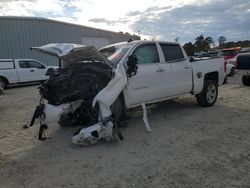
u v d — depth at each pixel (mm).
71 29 25953
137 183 3703
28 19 23266
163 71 6660
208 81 7973
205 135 5535
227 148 4816
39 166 4398
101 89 5340
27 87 17125
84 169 4203
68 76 5367
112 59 6090
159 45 6871
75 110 5559
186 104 8523
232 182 3641
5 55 22453
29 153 4996
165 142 5211
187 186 3568
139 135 5672
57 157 4727
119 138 5449
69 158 4652
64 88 5270
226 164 4180
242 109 7723
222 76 8492
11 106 9930
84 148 5074
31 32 23516
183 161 4332
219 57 8531
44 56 24297
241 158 4383
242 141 5148
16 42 22859
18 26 22859
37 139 5805
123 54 6125
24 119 7691
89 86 5293
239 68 10781
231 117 6855
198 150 4758
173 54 7164
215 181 3674
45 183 3828
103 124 5074
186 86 7316
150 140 5352
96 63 5516
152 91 6434
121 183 3725
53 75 5531
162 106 8336
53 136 5898
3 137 6059
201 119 6730
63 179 3918
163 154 4645
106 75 5434
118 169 4148
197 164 4203
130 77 5949
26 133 6273
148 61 6527
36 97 11945
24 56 23297
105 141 5359
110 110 5328
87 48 5145
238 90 11297
